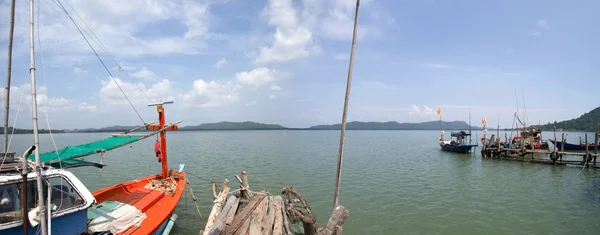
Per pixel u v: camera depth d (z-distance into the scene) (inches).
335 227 381.4
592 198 792.3
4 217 296.4
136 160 1526.8
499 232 572.7
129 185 604.1
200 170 1220.5
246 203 561.3
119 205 463.5
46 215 311.9
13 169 317.4
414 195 820.0
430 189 888.3
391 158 1630.2
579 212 681.6
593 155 1261.1
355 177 1066.7
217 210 505.7
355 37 375.6
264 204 526.0
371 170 1216.2
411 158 1631.4
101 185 962.1
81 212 353.1
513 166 1334.9
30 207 316.8
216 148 2342.5
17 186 311.3
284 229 454.6
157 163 1419.8
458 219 637.9
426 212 680.4
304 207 606.2
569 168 1278.3
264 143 3043.8
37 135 273.9
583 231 576.1
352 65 377.7
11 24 297.4
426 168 1273.4
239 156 1718.8
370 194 829.2
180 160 1534.2
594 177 1079.0
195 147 2452.0
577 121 5733.3
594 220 631.2
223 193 576.4
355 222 621.0
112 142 547.2
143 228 423.8
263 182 986.7
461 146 1809.8
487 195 821.2
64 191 342.6
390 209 700.7
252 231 405.4
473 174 1135.6
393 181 999.6
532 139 1673.2
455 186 929.5
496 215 661.9
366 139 4119.1
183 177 690.2
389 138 4498.0
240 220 456.8
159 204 525.3
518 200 775.1
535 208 709.9
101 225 391.5
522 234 564.4
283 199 603.2
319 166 1314.0
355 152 1989.4
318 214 669.3
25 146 2271.2
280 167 1286.9
